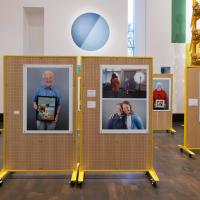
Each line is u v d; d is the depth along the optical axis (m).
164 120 7.50
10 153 3.52
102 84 3.48
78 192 3.16
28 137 3.51
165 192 3.18
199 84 5.01
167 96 7.47
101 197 3.02
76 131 3.51
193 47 5.61
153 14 9.54
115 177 3.69
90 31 9.19
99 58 3.48
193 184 3.46
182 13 9.58
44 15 9.08
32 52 9.95
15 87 3.46
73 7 9.12
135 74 3.51
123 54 9.29
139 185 3.40
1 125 8.44
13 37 9.05
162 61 9.59
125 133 3.53
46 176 3.70
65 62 3.47
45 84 3.48
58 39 9.12
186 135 5.09
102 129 3.50
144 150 3.55
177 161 4.58
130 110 3.52
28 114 3.49
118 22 9.24
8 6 9.01
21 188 3.27
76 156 3.53
